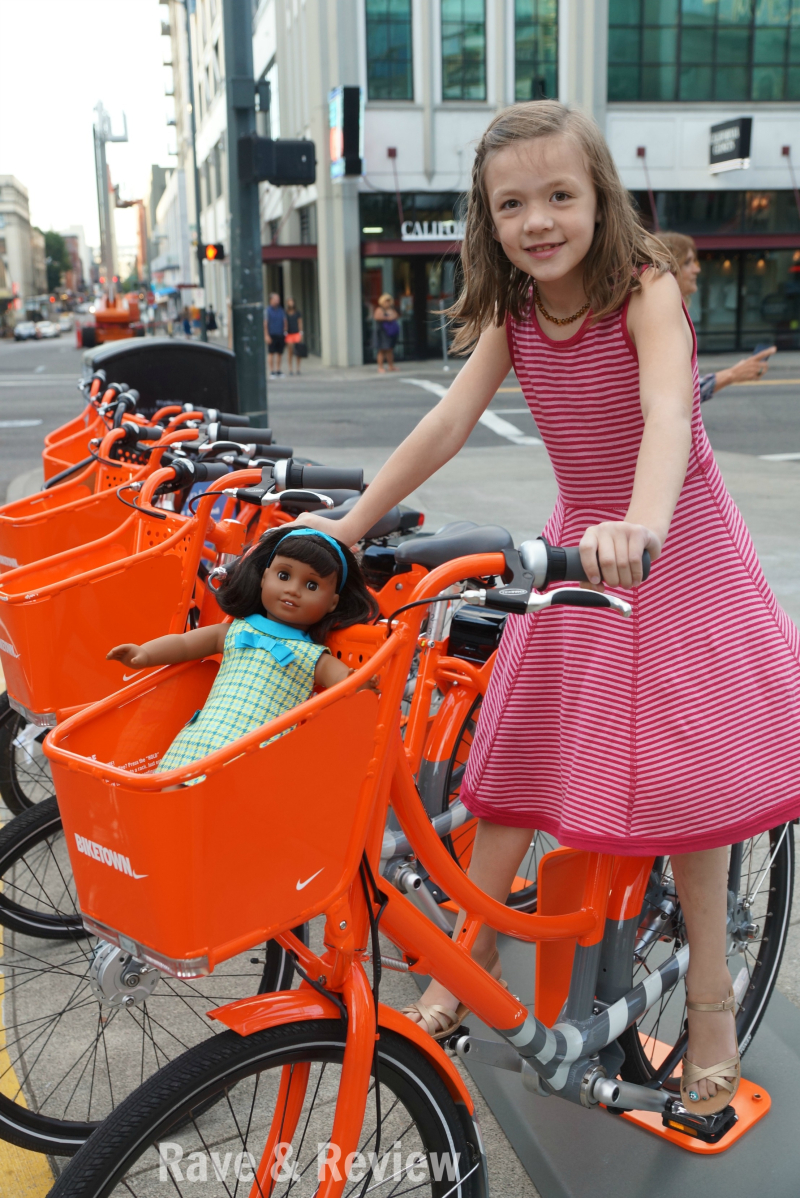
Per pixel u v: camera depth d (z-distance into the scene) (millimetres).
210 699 1764
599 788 1947
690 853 2047
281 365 26625
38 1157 2389
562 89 25078
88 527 3674
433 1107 1765
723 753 1898
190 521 2947
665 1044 2518
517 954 3074
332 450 12539
